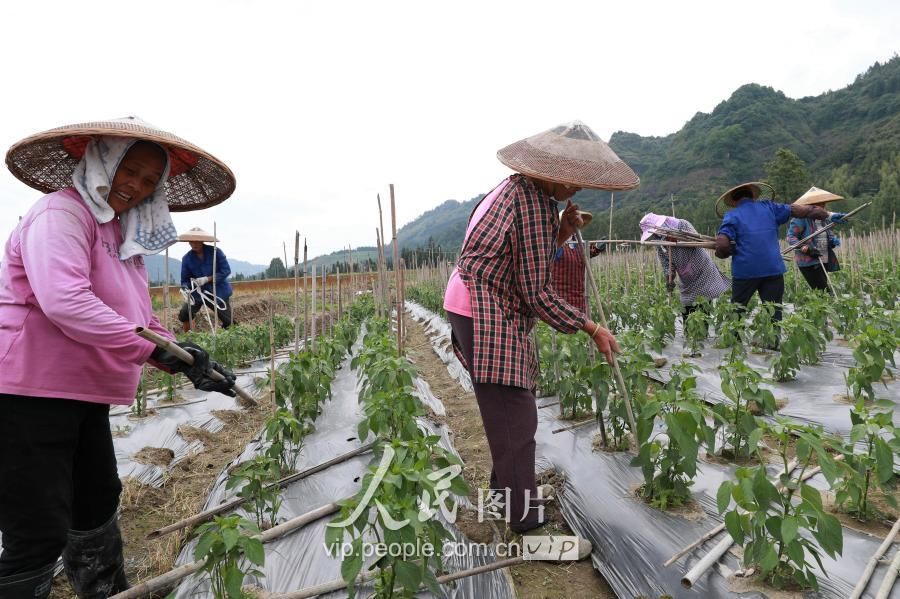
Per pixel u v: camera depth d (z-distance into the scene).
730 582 2.71
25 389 2.17
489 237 2.99
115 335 2.17
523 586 2.95
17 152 2.34
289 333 12.75
